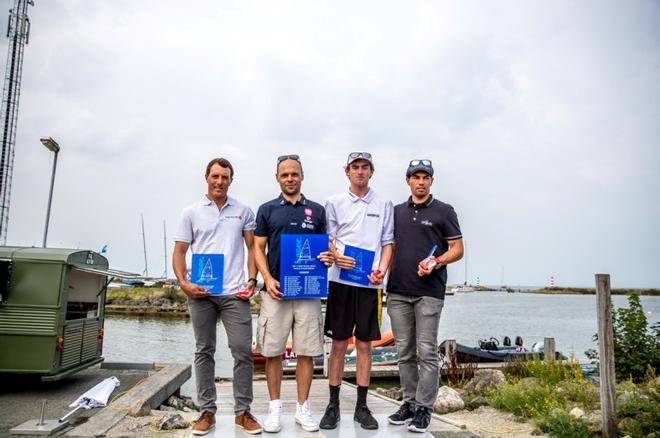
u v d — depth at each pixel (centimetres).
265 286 428
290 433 422
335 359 444
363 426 436
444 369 1102
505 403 763
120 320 3666
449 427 581
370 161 454
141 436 525
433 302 445
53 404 678
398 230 469
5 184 3603
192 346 2255
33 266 756
